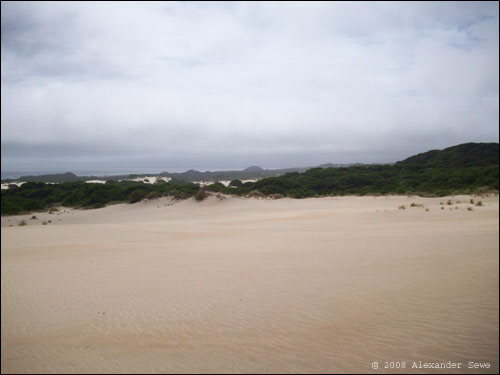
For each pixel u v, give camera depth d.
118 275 9.22
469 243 11.42
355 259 9.88
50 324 5.77
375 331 5.14
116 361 4.42
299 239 14.56
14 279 9.04
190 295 7.19
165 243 15.53
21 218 44.44
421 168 75.75
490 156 76.25
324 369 4.11
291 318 5.75
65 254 13.18
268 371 4.09
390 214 23.62
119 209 52.34
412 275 8.00
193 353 4.61
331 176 72.50
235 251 12.26
